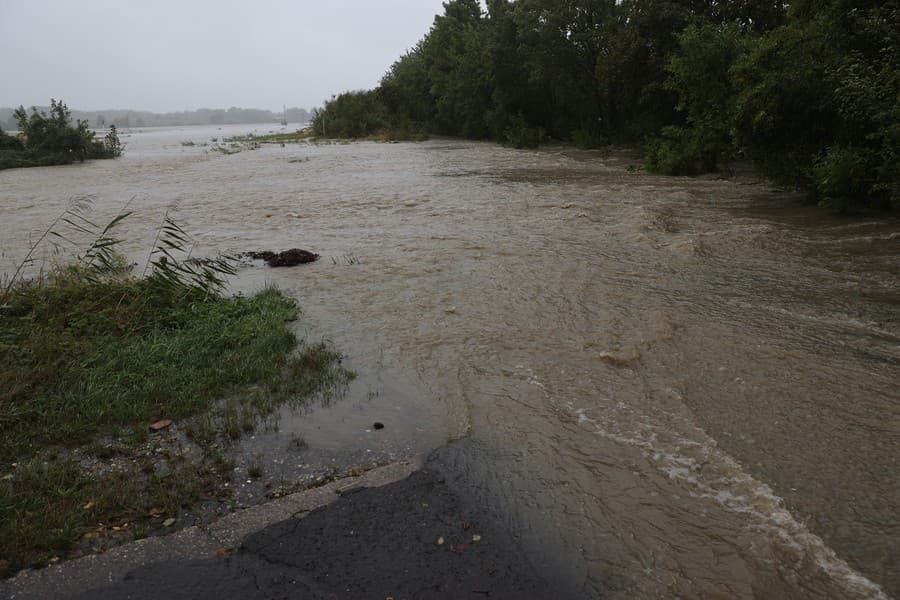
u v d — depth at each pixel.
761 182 18.19
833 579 3.46
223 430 5.07
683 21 26.69
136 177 25.14
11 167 32.09
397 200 16.91
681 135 21.56
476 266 9.81
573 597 3.36
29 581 3.47
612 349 6.51
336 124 57.00
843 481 4.29
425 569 3.57
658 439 4.87
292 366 6.19
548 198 16.70
